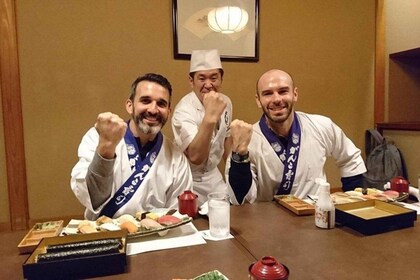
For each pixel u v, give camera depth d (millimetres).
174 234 1147
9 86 2637
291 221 1291
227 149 2377
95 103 2832
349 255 965
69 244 959
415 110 3598
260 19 3139
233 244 1068
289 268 889
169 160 1584
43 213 2793
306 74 3326
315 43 3326
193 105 2207
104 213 1399
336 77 3428
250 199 1604
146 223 1140
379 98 3555
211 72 2195
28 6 2641
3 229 2711
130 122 1567
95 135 1532
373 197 1428
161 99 1484
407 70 3580
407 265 896
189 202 1325
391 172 3150
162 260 958
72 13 2729
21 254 1018
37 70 2695
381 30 3498
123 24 2836
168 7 2916
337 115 3463
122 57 2854
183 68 2980
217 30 3010
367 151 3514
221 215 1134
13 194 2709
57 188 2809
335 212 1228
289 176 1750
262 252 1001
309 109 3369
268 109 1692
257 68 3164
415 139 3107
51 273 857
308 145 1790
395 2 3363
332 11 3355
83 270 871
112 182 1329
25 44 2658
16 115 2670
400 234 1121
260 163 1751
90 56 2789
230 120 2373
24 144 2715
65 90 2762
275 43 3201
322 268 888
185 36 2947
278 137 1770
